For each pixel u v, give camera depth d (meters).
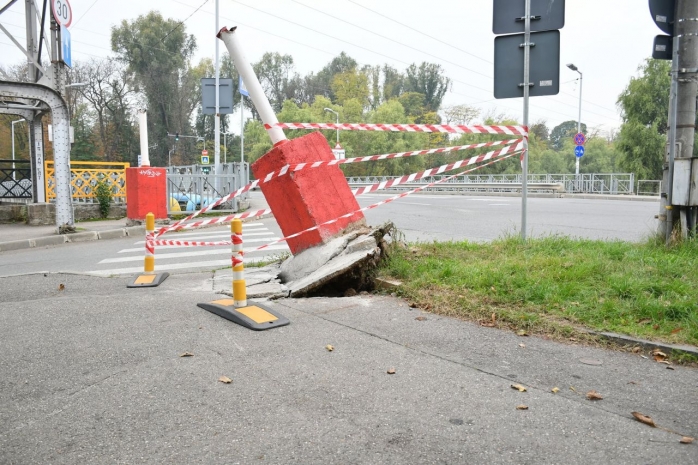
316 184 6.88
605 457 2.67
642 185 32.22
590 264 5.72
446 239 10.27
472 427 2.99
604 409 3.19
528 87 7.00
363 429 2.98
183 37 69.00
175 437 2.94
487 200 23.48
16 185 19.41
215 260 9.36
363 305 5.56
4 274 8.41
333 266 6.19
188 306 5.71
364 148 64.75
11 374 3.89
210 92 22.70
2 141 57.69
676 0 6.67
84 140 66.31
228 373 3.83
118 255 10.32
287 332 4.73
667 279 5.17
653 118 36.59
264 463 2.66
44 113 16.62
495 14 7.21
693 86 6.55
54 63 13.27
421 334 4.59
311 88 85.62
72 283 7.32
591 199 25.17
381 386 3.56
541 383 3.57
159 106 69.44
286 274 6.89
